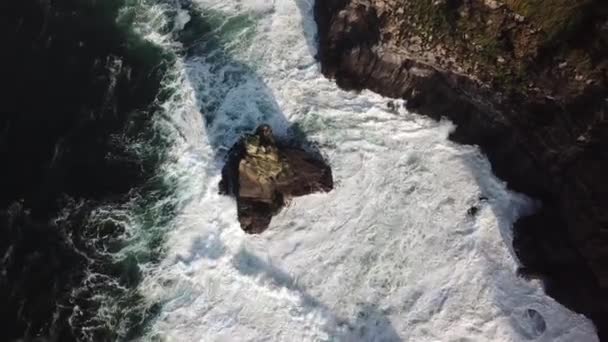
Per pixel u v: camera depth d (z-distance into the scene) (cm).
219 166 3297
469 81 3134
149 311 2994
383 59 3306
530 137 3075
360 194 3262
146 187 3234
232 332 2970
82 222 3106
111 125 3338
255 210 3114
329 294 3055
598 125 2755
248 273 3072
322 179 3225
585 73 2742
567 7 2755
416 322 3019
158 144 3331
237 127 3381
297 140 3366
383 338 2986
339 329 2988
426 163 3334
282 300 3027
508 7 2892
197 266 3077
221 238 3138
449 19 3056
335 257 3133
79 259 3039
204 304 3017
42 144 3231
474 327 3019
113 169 3250
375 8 3238
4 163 3156
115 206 3166
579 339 3006
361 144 3366
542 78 2878
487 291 3091
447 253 3161
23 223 3045
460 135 3362
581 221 2894
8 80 3359
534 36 2870
